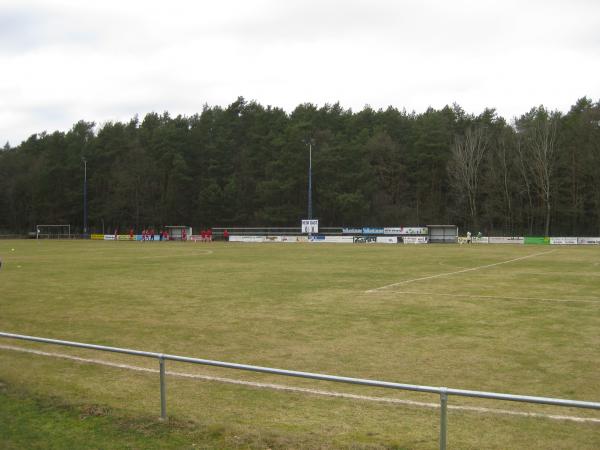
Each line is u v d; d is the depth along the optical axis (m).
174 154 94.44
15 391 8.02
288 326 13.66
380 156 98.06
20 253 45.41
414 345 11.53
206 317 14.93
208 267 30.88
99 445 6.10
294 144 89.19
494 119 102.31
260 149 98.19
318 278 24.77
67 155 106.38
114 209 98.19
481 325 13.65
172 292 19.95
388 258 39.34
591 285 22.00
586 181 83.50
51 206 100.62
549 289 20.72
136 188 99.00
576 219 84.75
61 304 17.23
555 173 84.06
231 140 102.75
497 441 6.19
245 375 9.22
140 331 13.14
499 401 7.83
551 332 12.77
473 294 19.33
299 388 8.30
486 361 10.20
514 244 69.94
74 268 30.11
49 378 8.78
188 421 6.73
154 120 118.81
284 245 65.25
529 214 87.50
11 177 105.69
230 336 12.55
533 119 92.75
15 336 7.60
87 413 7.08
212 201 90.94
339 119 107.75
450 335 12.50
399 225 92.62
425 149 94.00
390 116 109.81
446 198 96.25
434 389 5.45
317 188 90.81
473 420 6.87
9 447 6.09
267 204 92.62
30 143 120.50
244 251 49.59
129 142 106.00
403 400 7.75
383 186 98.44
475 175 88.00
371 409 7.29
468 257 40.78
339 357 10.59
